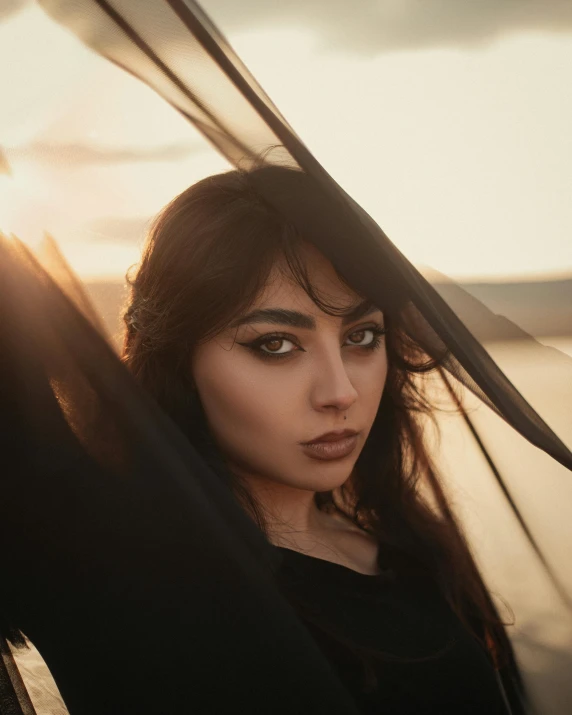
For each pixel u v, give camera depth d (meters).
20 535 0.83
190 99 0.93
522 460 1.29
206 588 0.82
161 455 0.83
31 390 0.83
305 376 1.02
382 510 1.32
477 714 1.16
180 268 1.00
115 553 0.82
